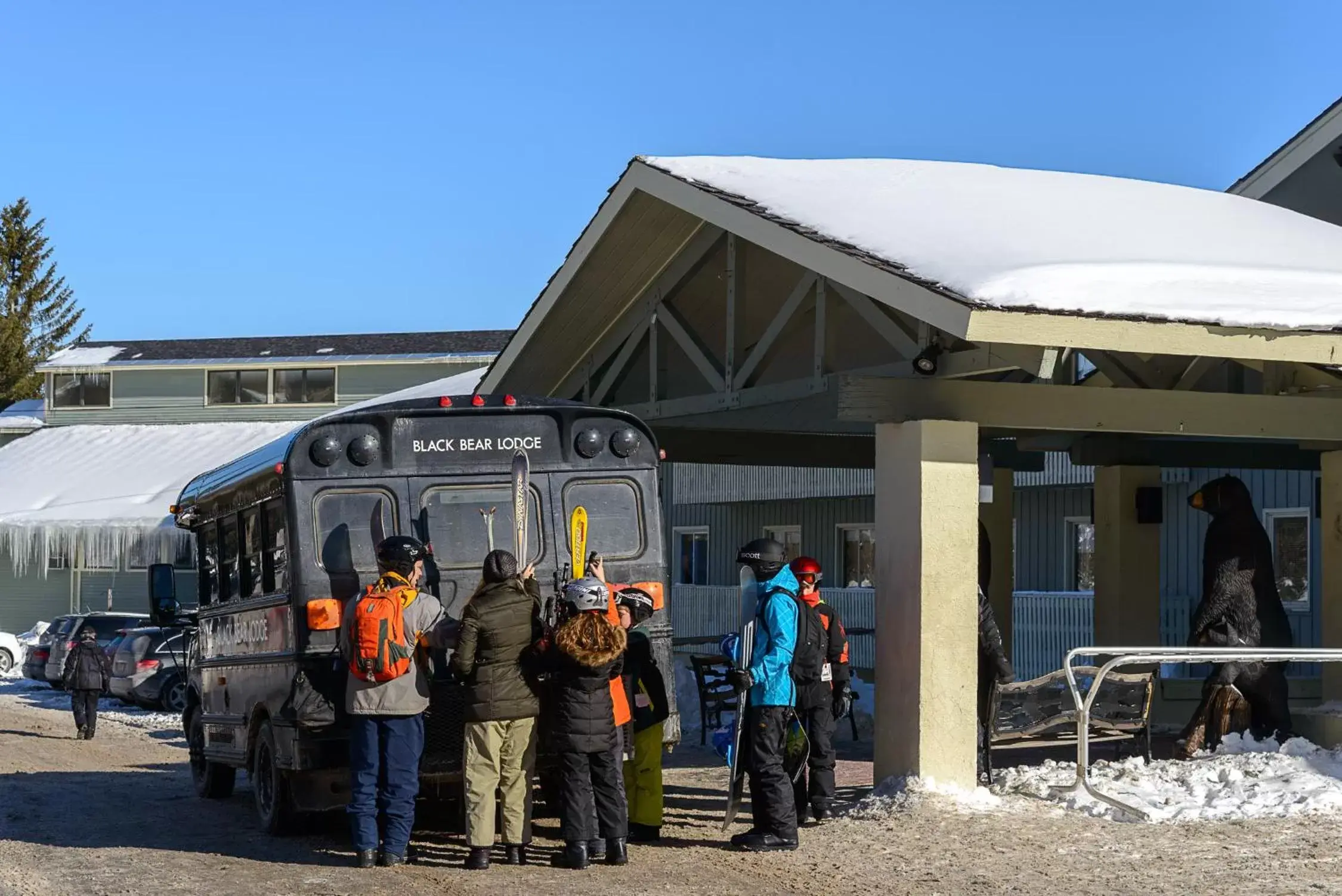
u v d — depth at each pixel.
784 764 9.43
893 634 10.76
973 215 12.11
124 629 28.56
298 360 48.53
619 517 10.41
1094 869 8.39
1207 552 12.57
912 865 8.62
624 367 15.16
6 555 46.00
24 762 16.69
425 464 10.12
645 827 9.83
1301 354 9.84
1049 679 10.91
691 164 13.23
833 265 10.69
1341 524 13.29
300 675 9.59
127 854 9.74
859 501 33.34
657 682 9.91
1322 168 19.94
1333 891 7.75
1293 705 15.87
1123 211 13.35
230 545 12.00
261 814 10.89
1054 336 9.29
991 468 11.37
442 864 9.19
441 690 9.75
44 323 85.38
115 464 37.50
